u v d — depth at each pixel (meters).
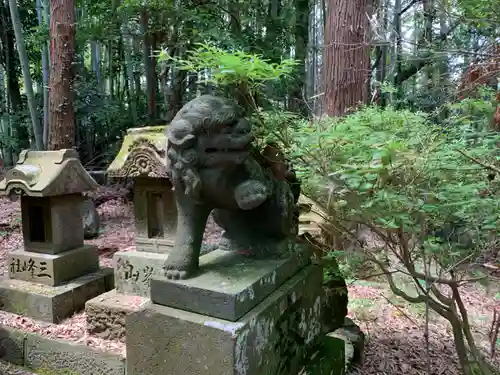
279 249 1.68
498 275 1.83
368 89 3.44
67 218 2.77
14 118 8.30
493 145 1.67
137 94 8.23
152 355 1.36
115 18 5.76
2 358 2.44
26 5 8.42
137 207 2.45
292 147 1.68
